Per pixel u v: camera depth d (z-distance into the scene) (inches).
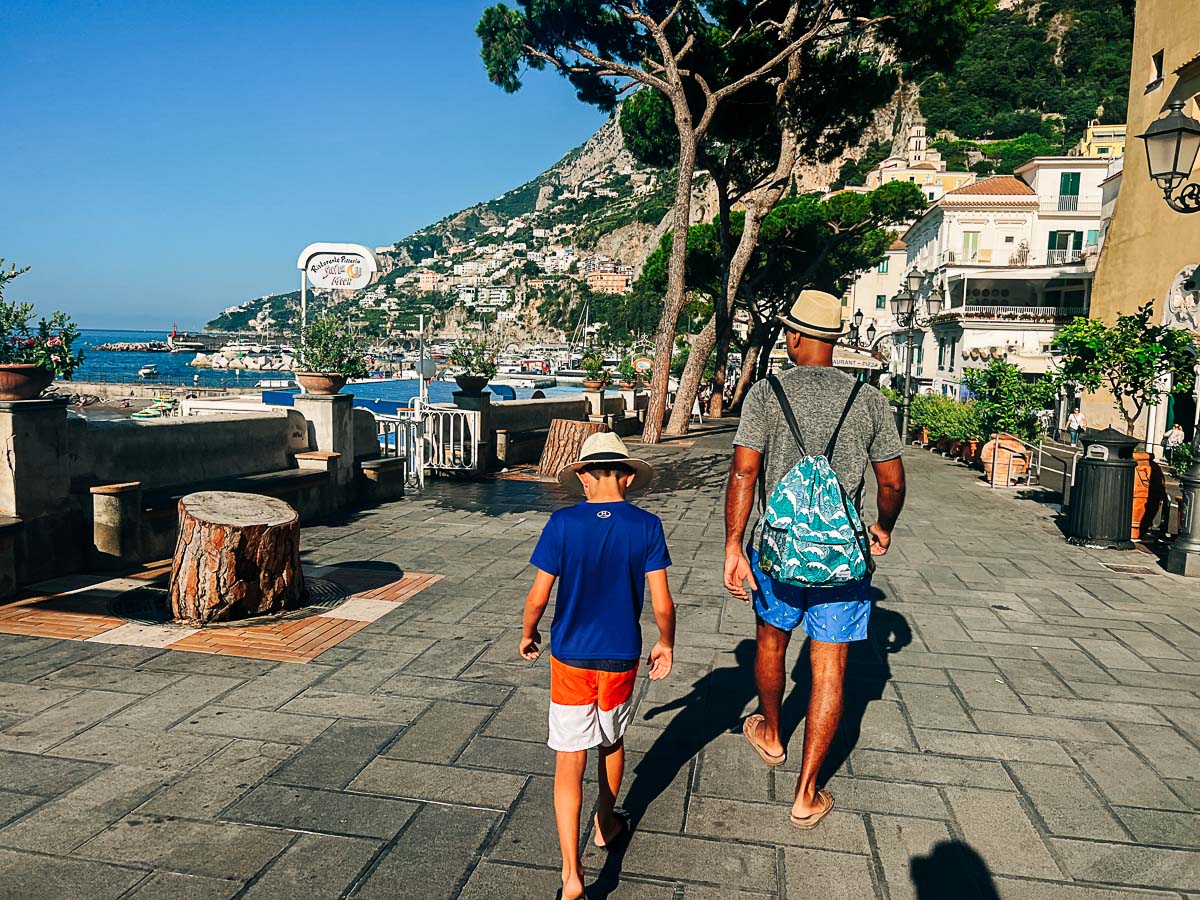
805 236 1382.9
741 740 146.3
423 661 181.0
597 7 741.3
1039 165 1815.9
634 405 967.6
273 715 149.6
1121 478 330.3
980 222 1827.0
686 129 730.8
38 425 230.1
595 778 131.0
